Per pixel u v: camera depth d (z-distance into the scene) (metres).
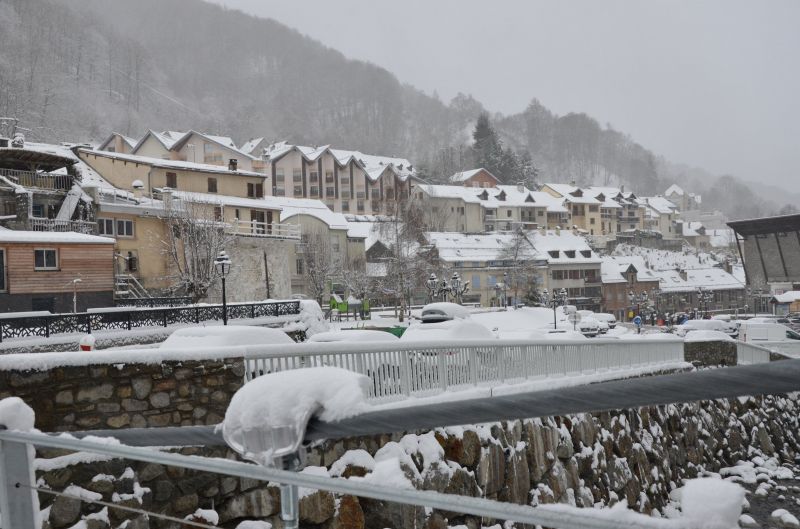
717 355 28.09
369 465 11.22
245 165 95.50
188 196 55.16
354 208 119.56
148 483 9.13
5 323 23.31
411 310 78.06
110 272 37.78
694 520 1.51
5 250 33.47
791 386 1.28
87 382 9.54
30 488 3.15
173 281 50.25
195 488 9.52
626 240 140.38
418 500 1.73
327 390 1.95
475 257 97.00
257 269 55.97
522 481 14.84
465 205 118.69
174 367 10.31
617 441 19.50
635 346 24.34
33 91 173.12
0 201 42.41
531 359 18.23
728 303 119.94
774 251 91.00
